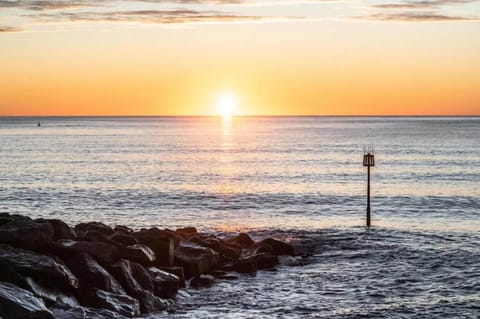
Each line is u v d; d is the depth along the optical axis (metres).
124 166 105.50
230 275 34.12
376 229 49.31
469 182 81.81
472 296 31.20
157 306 28.50
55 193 71.12
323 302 30.30
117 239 32.75
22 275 25.64
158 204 63.06
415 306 29.64
